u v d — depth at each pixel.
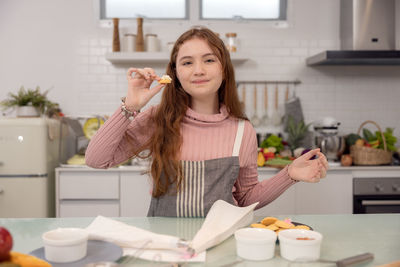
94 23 3.42
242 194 1.46
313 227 1.09
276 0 3.54
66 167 2.94
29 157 2.84
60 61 3.41
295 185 2.92
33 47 3.39
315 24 3.49
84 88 3.42
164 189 1.32
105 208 2.91
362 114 3.50
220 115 1.43
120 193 2.90
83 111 3.43
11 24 3.38
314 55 3.41
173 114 1.41
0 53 3.38
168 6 3.53
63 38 3.41
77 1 3.40
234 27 3.49
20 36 3.38
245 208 1.08
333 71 3.49
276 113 3.47
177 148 1.36
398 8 3.19
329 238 0.99
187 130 1.43
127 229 0.93
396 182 2.95
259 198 1.39
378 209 2.94
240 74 3.47
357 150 3.02
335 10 3.48
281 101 3.49
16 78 3.39
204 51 1.29
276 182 1.35
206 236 0.90
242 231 0.90
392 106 3.50
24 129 2.83
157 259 0.81
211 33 1.34
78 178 2.89
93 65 3.42
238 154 1.40
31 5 3.38
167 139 1.37
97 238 0.89
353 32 3.16
